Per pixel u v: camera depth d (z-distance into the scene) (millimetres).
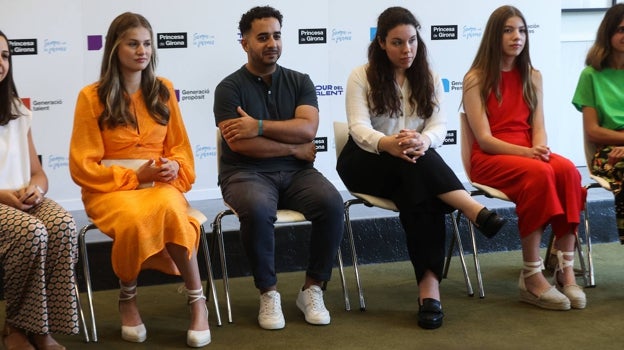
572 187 3318
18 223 2674
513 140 3533
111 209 2930
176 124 3211
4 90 2918
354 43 4754
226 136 3215
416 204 3154
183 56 4488
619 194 3438
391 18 3279
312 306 3172
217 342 2979
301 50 4676
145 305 3457
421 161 3189
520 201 3322
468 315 3246
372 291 3611
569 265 3375
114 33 3045
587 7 5469
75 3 4277
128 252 2879
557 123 5195
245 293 3619
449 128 4996
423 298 3160
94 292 3662
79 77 4336
